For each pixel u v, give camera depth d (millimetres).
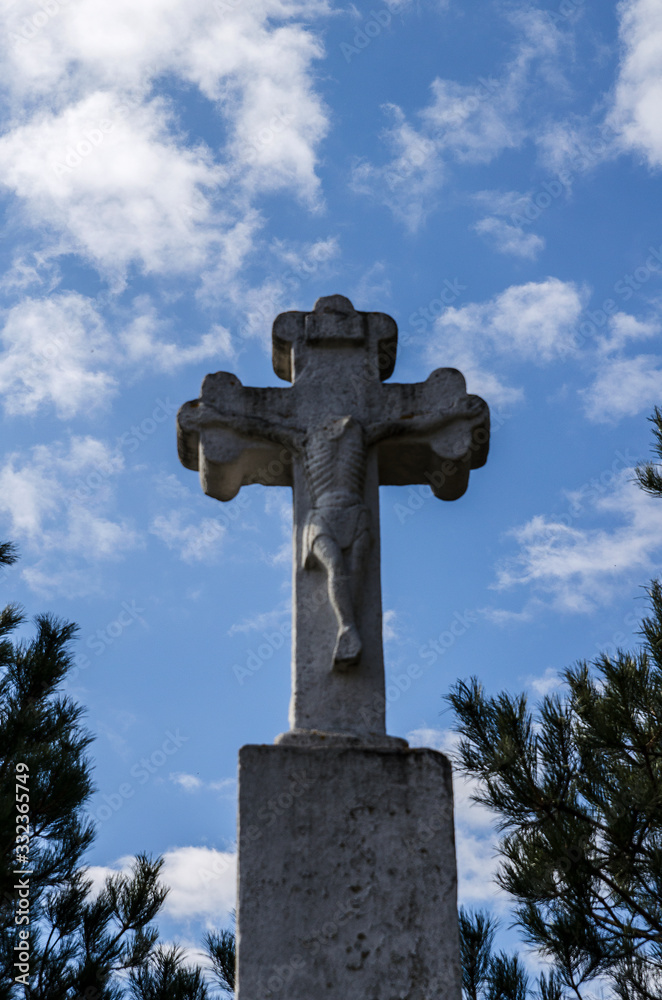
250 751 4352
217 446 5316
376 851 4227
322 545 4910
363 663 4758
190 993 7676
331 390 5441
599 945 6203
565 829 6367
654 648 6988
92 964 7488
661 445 8008
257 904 4109
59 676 8789
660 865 6098
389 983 4023
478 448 5441
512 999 6418
